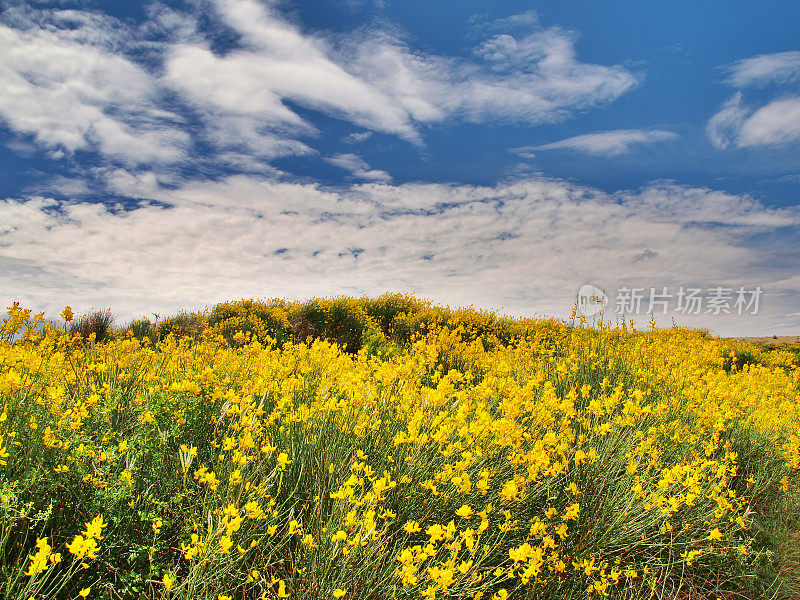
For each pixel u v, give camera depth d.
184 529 2.26
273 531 2.09
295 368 4.53
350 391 3.34
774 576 2.93
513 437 2.94
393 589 2.03
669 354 6.73
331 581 2.04
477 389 3.82
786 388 6.89
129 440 2.56
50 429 2.53
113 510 2.18
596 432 3.61
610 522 2.92
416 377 4.26
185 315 11.36
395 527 2.50
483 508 2.68
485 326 11.20
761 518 3.57
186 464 2.22
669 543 2.86
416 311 13.13
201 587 1.91
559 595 2.49
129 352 4.21
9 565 1.87
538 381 4.48
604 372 5.60
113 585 1.94
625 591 2.57
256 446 2.64
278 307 12.88
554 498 2.99
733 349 11.43
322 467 2.77
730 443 4.38
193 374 3.45
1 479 2.13
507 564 2.51
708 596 2.79
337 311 11.45
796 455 4.18
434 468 2.85
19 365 3.37
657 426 4.09
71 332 8.21
